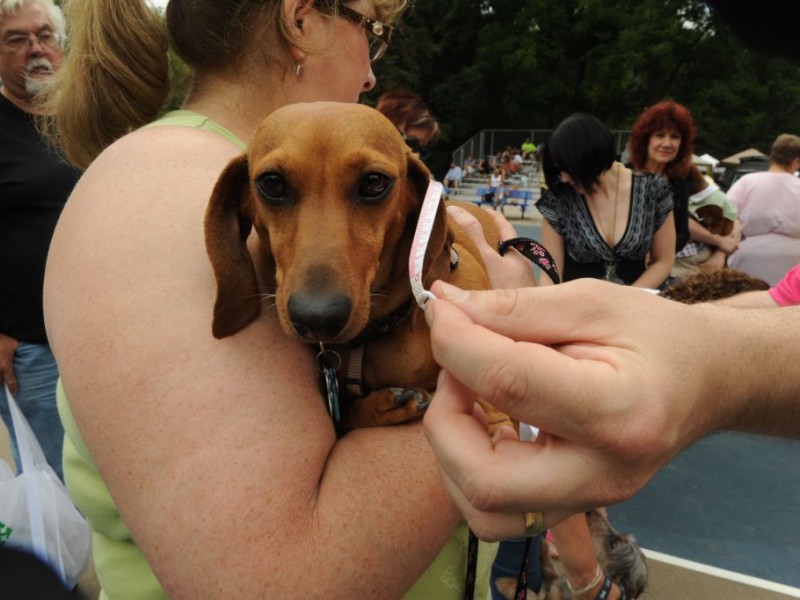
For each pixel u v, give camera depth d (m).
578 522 1.22
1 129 1.47
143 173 0.55
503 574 1.35
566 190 1.82
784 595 1.51
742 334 0.37
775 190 2.37
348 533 0.46
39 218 1.51
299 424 0.48
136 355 0.47
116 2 0.70
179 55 0.71
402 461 0.50
